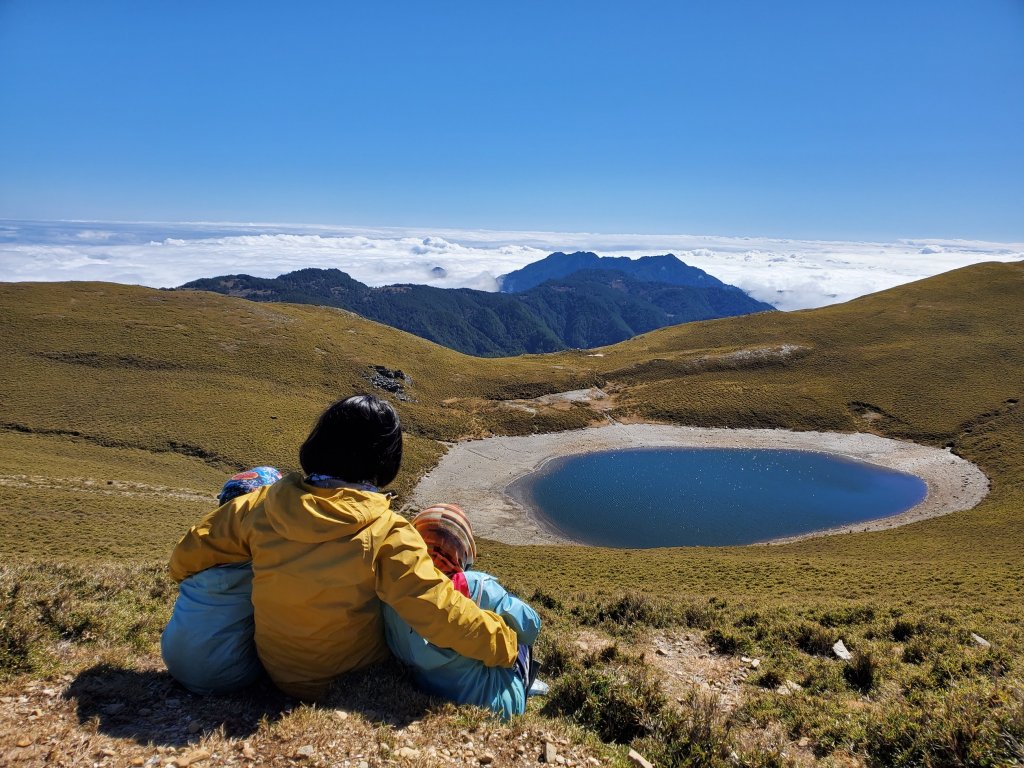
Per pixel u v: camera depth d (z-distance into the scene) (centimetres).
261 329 12912
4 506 3941
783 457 9981
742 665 927
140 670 425
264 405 9912
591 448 10338
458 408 11788
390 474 353
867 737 532
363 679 362
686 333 16488
